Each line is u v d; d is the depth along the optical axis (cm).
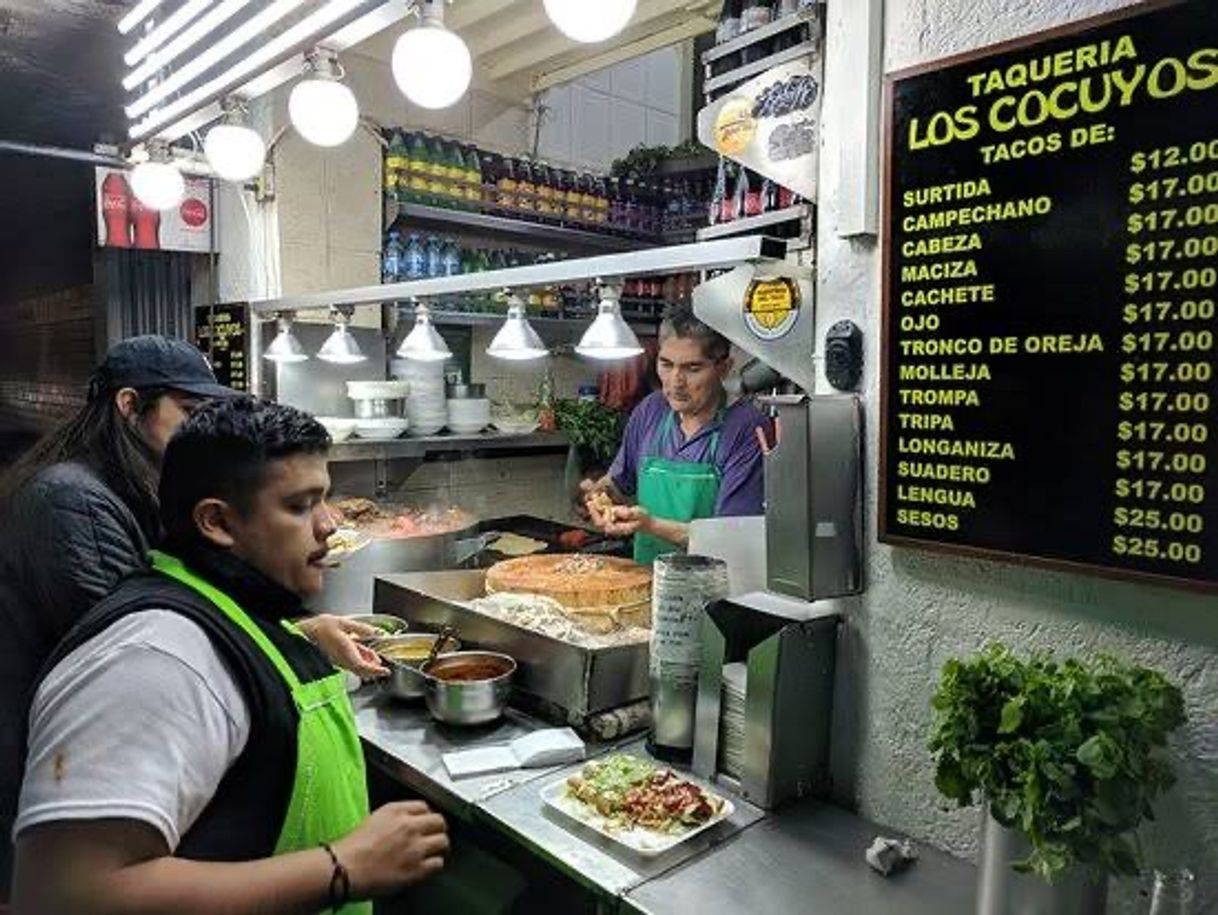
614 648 179
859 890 131
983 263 131
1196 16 108
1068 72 120
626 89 504
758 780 154
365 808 125
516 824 146
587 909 170
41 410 552
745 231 184
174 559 112
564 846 140
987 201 130
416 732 182
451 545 286
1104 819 98
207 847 100
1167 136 111
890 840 140
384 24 189
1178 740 118
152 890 88
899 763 150
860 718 156
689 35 375
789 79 162
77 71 338
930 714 146
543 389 453
